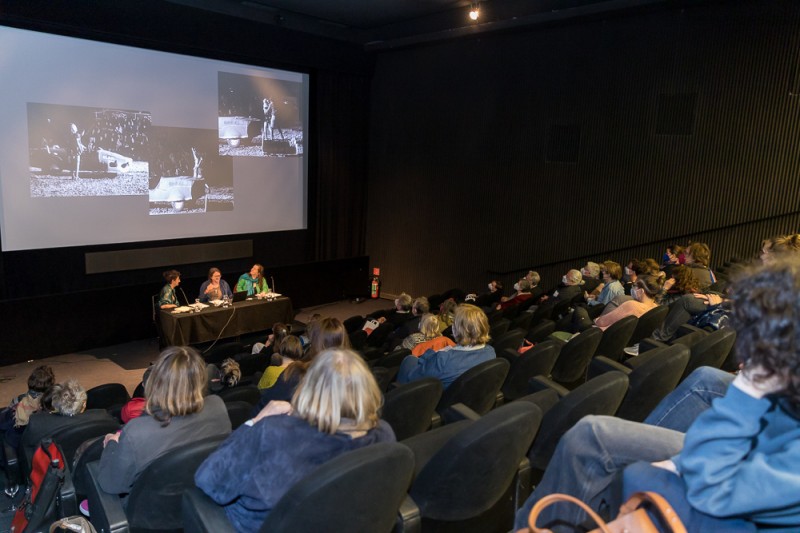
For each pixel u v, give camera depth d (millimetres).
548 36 8508
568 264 8742
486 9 8992
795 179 6672
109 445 2055
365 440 1604
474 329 3182
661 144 7641
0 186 6734
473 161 9672
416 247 10695
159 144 8109
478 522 2002
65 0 6676
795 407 809
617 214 8141
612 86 7988
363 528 1525
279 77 9508
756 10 6742
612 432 1112
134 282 8078
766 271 815
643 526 843
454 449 1719
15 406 3770
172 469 1851
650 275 4398
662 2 7020
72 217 7371
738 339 835
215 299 7664
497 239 9531
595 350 3719
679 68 7391
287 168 9875
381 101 10867
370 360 4648
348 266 11047
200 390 2131
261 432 1545
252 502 1565
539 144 8828
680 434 1112
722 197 7227
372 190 11242
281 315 8062
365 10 9430
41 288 7227
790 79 6590
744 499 776
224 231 9094
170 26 7703
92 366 7043
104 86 7457
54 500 2420
